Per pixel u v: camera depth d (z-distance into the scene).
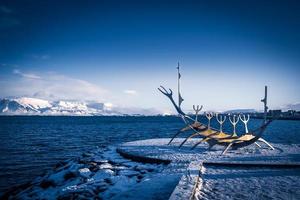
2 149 28.38
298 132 45.78
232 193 6.22
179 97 15.34
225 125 84.69
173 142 19.34
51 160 22.03
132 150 14.77
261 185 6.93
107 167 11.71
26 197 10.84
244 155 12.42
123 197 6.34
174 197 5.23
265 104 14.70
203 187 6.73
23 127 79.38
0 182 15.32
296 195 6.08
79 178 10.78
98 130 61.34
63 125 92.62
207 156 12.10
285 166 9.13
